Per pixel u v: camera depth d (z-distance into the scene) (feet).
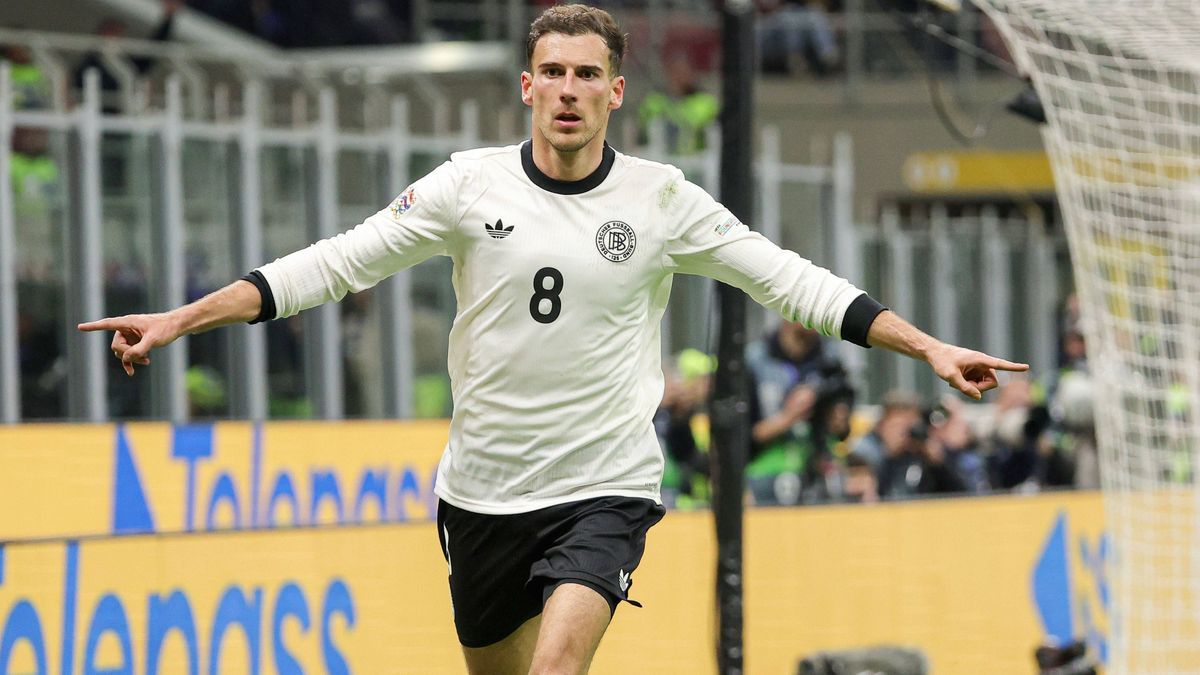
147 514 82.84
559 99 44.65
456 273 47.24
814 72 196.34
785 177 132.77
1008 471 117.39
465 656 50.98
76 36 139.03
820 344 104.42
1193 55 79.30
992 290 157.79
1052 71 80.53
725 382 69.36
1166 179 81.51
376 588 70.23
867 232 148.87
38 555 60.18
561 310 45.65
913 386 148.36
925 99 196.75
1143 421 84.99
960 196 200.23
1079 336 127.54
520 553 47.11
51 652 60.29
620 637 75.97
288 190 111.34
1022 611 91.56
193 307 42.73
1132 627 85.15
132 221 104.99
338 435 90.43
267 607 66.80
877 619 84.79
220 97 110.63
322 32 159.12
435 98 125.70
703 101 140.87
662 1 177.58
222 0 155.02
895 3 83.51
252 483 86.74
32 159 100.99
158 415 105.60
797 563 81.97
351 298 113.60
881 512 85.40
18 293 100.12
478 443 46.85
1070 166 80.74
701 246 46.75
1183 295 82.69
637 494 47.06
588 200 45.85
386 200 115.34
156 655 63.36
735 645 69.21
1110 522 83.30
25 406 100.07
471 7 170.40
